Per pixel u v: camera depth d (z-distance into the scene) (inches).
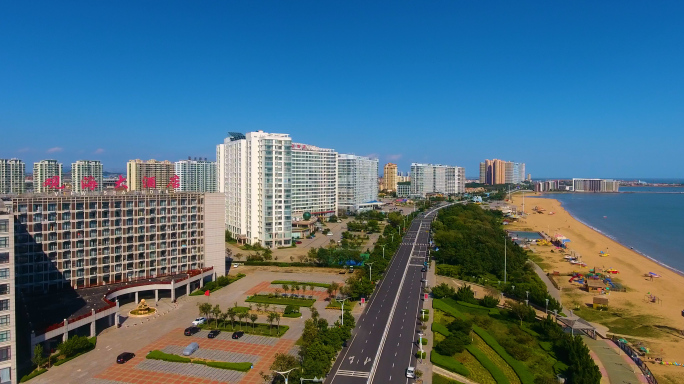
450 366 4510.3
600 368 4758.9
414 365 4606.3
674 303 7190.0
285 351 4889.3
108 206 6668.3
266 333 5383.9
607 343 5477.4
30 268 5954.7
